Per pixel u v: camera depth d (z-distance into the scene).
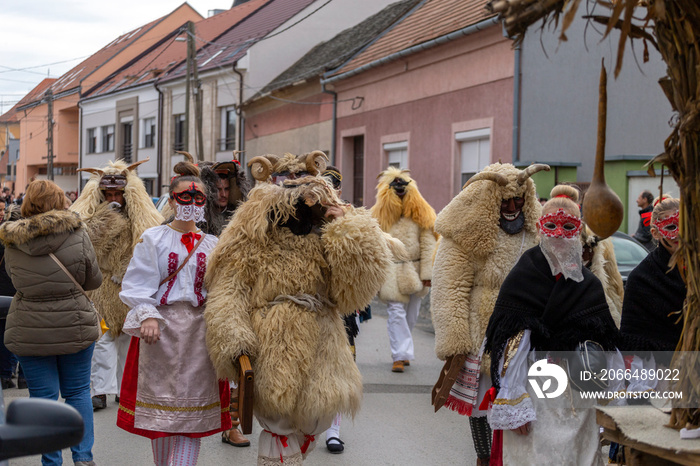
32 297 4.39
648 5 2.29
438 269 4.83
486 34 14.28
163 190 33.06
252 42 26.58
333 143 20.48
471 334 4.66
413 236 8.12
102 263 6.07
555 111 13.92
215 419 4.02
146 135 34.78
